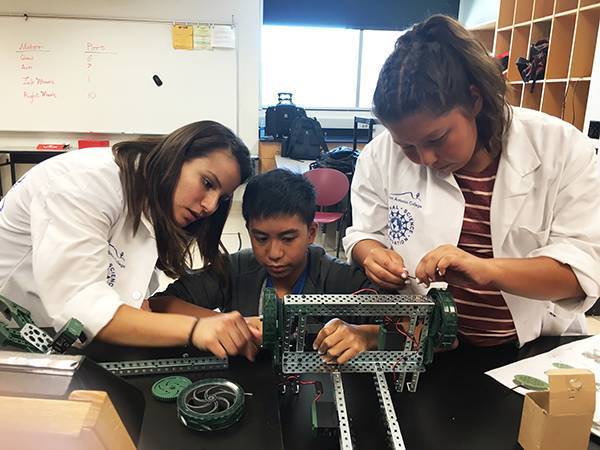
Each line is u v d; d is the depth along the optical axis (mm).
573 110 3285
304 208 1167
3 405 324
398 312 762
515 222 992
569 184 938
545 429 654
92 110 4785
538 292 850
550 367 931
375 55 5781
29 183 1006
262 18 5316
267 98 5812
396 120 795
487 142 932
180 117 4926
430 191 1042
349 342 779
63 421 314
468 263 822
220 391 753
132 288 1007
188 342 851
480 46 826
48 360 474
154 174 970
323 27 5543
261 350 915
